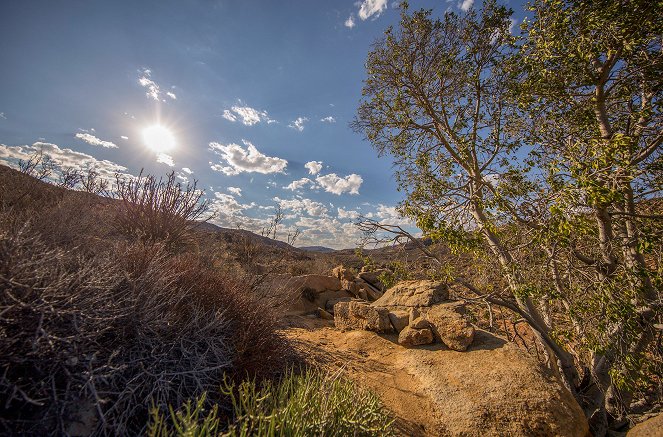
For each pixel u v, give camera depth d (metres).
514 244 5.71
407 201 6.64
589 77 5.27
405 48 8.01
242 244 8.63
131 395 2.04
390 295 6.83
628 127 5.39
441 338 5.02
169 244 5.41
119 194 5.43
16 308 1.77
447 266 5.87
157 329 2.48
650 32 4.68
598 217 5.20
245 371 2.84
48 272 2.08
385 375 4.24
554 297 4.88
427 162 7.16
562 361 5.74
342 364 4.41
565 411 3.51
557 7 5.06
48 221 3.33
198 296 3.21
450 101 8.10
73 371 1.90
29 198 4.26
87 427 1.79
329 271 12.22
